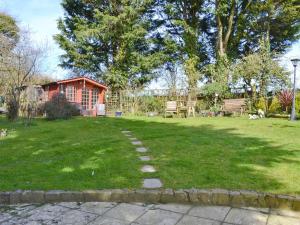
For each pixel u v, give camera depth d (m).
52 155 5.85
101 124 11.25
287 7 19.47
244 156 5.45
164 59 22.88
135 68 22.08
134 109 18.17
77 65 23.12
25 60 16.23
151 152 5.95
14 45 17.05
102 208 3.58
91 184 4.07
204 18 24.33
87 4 23.25
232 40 22.62
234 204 3.65
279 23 21.86
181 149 6.14
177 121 12.42
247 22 21.64
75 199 3.79
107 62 23.86
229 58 20.83
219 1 19.97
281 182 4.03
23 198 3.78
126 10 21.25
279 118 13.92
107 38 22.17
